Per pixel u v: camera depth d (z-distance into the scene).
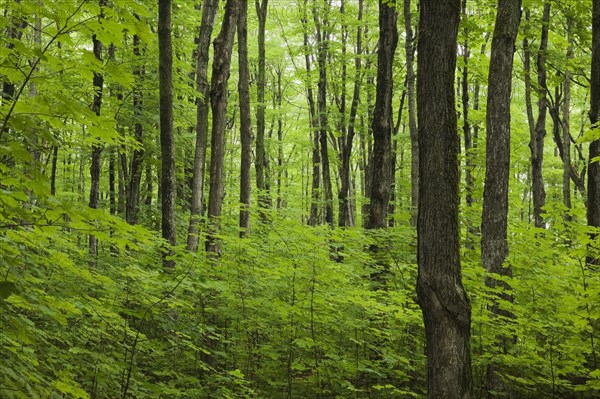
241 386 6.76
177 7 14.90
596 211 9.37
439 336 4.70
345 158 20.86
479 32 12.26
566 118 15.59
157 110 13.53
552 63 14.06
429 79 4.89
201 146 10.94
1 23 2.80
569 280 7.55
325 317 7.04
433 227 4.80
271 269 7.19
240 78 11.31
